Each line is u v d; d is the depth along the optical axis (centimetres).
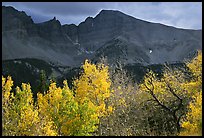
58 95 2941
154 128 4078
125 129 3762
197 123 2994
